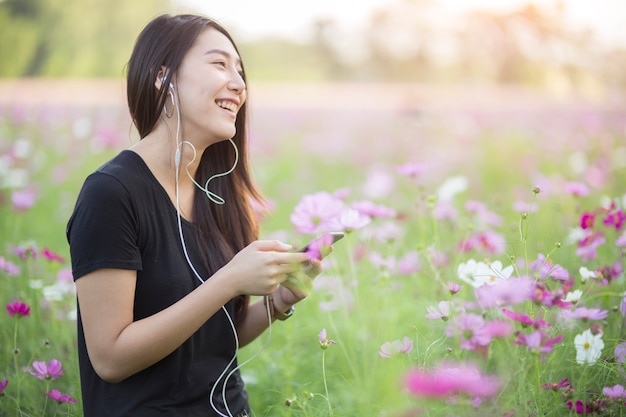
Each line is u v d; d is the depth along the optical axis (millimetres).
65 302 2529
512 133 6996
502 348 1851
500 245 2580
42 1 16234
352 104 12117
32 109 7973
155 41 1615
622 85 12336
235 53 1670
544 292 1493
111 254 1459
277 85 17219
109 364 1462
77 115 8086
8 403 1995
